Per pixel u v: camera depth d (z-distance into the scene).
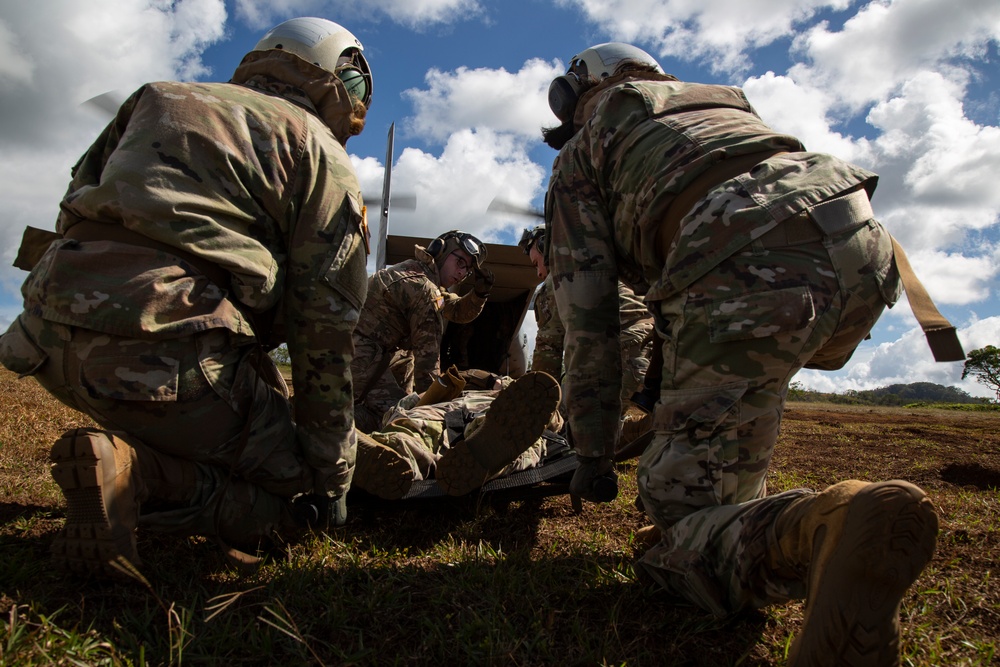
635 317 3.50
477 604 1.50
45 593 1.35
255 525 1.64
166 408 1.40
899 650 0.93
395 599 1.50
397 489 2.02
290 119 1.65
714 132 1.50
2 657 1.04
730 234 1.31
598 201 1.68
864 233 1.36
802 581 1.16
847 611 0.92
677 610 1.51
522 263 5.25
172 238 1.41
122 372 1.34
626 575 1.69
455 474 2.08
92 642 1.15
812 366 1.60
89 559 1.30
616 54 1.87
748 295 1.29
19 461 2.57
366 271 1.77
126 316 1.33
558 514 2.47
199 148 1.48
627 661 1.28
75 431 1.26
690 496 1.40
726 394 1.33
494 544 2.05
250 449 1.57
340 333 1.67
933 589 1.66
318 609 1.44
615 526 2.33
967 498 2.65
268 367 1.74
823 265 1.32
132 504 1.34
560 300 1.69
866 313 1.38
